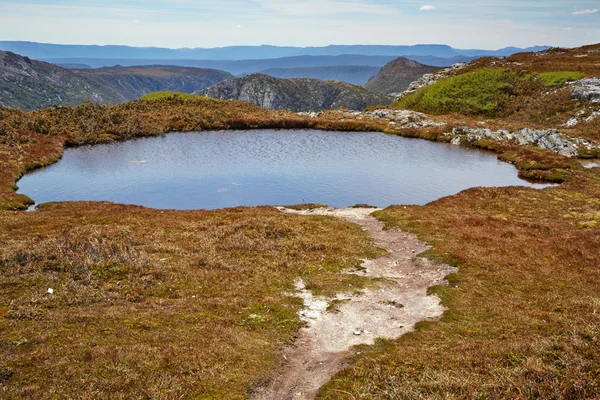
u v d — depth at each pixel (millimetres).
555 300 21375
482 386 12148
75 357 14008
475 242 32719
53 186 58594
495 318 19438
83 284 22125
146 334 16578
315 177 65000
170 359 14477
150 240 31031
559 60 133125
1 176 58344
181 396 12516
